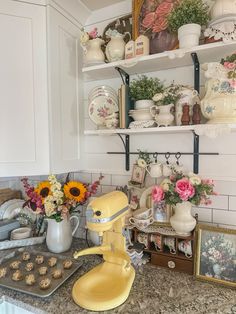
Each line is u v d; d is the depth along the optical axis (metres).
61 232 1.23
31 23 1.11
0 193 1.57
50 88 1.14
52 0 1.14
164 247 1.12
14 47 1.08
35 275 0.99
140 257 1.12
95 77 1.39
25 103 1.10
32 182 1.62
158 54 1.04
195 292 0.91
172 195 1.04
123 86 1.15
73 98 1.33
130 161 1.35
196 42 0.98
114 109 1.27
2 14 1.05
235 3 0.93
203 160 1.17
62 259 1.14
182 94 1.04
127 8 1.32
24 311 1.11
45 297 0.85
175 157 1.22
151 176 1.21
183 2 1.00
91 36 1.22
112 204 0.87
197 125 0.96
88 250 0.97
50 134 1.15
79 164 1.40
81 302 0.81
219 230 1.00
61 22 1.22
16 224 1.45
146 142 1.30
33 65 1.12
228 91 0.91
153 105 1.10
